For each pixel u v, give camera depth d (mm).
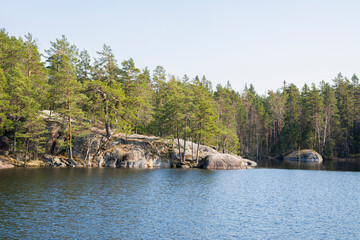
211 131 60781
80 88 51000
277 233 17297
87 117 53094
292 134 93875
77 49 79438
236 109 106188
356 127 94625
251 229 17969
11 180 33031
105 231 16844
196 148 63844
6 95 45125
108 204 23391
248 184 36469
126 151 55156
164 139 60625
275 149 102500
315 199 27453
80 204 23000
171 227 17969
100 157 53562
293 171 53625
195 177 41625
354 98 97938
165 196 27375
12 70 51688
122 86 61938
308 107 94875
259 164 72812
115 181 34938
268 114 110125
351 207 24219
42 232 16328
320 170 56125
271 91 121375
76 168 47844
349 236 16922
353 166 66562
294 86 114500
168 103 59844
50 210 20938
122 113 56500
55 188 29062
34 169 44406
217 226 18438
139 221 19031
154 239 15758
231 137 75188
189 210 22359
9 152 49844
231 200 26469
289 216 21172
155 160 56469
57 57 66750
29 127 47469
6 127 50250
